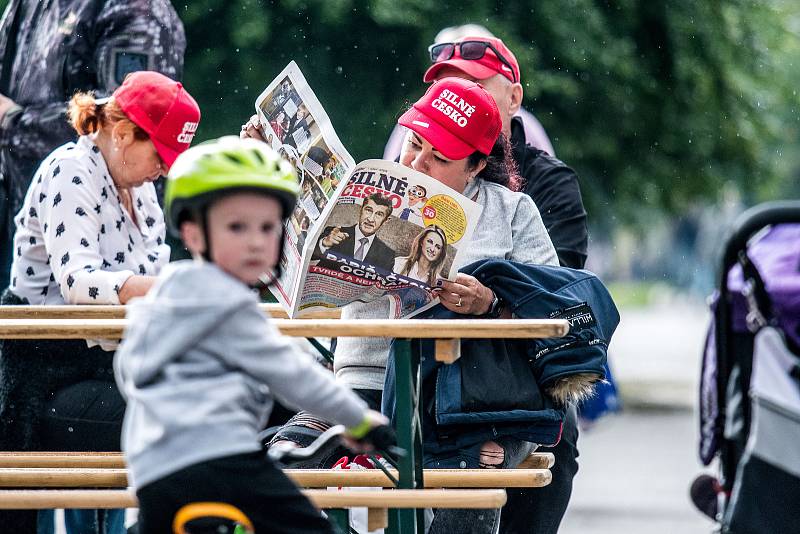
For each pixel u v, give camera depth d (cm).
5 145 1433
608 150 3256
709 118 3456
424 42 2872
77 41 1421
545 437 1053
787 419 1350
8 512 1214
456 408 1033
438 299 1062
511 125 1385
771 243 1460
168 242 1859
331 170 1020
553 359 1041
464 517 1077
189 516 766
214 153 790
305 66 2864
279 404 1277
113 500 945
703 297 8800
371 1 2788
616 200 3488
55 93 1426
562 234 1334
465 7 2927
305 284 1045
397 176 1023
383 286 1045
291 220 1059
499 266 1070
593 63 3164
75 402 1186
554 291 1076
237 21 2769
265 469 789
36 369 1187
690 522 2283
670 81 3378
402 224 1027
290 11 2828
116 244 1188
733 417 1402
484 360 1049
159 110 1155
